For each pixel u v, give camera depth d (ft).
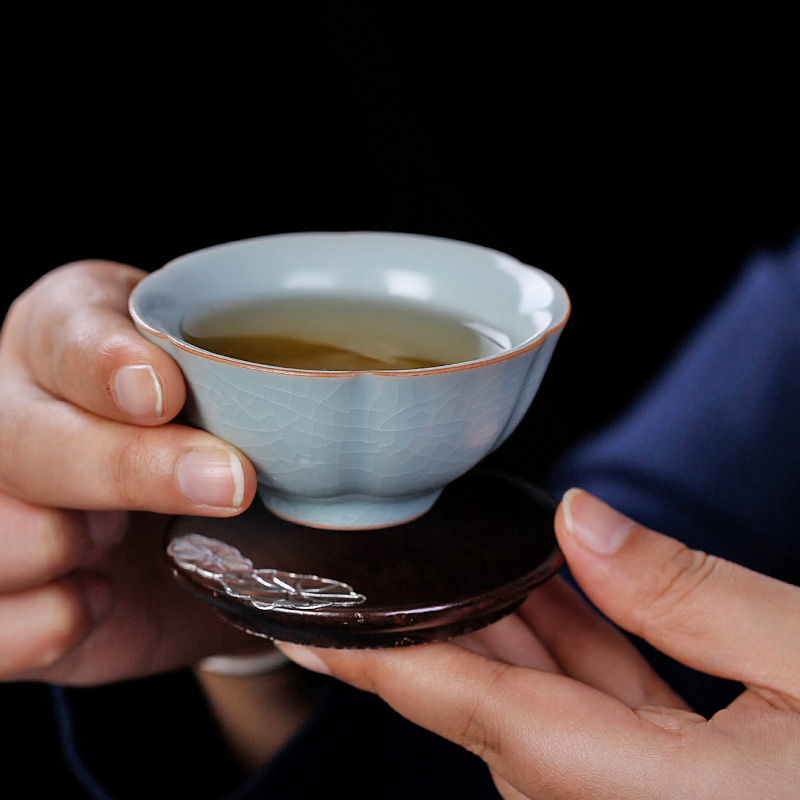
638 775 1.25
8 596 1.46
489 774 1.59
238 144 3.12
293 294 1.39
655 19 2.93
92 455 1.30
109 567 1.57
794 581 1.63
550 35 3.02
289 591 1.27
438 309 1.37
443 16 2.99
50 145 2.90
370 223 3.36
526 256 3.36
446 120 3.19
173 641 1.61
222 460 1.26
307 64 3.03
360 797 1.59
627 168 3.17
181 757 1.61
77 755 1.60
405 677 1.30
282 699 1.62
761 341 1.78
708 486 1.70
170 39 2.87
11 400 1.37
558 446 2.98
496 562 1.31
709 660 1.30
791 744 1.25
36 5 2.70
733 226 3.09
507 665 1.29
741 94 2.94
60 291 1.40
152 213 3.13
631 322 3.29
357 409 1.22
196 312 1.33
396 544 1.32
